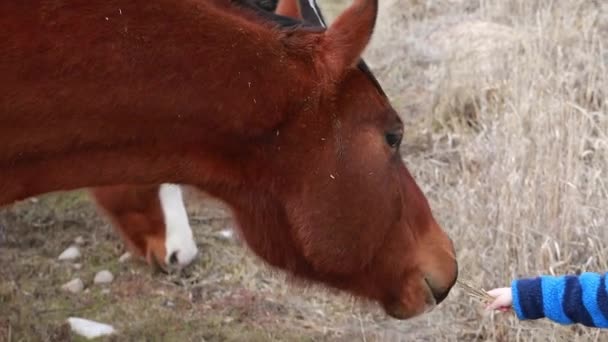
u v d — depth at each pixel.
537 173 4.81
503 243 4.71
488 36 6.64
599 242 4.57
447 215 5.04
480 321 4.63
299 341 4.67
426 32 7.28
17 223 5.45
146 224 4.98
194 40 3.59
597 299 3.86
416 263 3.93
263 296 4.93
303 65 3.66
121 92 3.56
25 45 3.48
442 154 5.65
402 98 6.41
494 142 5.33
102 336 4.73
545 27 6.11
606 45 6.02
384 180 3.78
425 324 4.69
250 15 3.70
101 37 3.52
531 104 5.30
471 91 5.94
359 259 3.84
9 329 4.71
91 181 3.68
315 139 3.69
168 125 3.63
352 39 3.63
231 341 4.69
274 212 3.79
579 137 5.04
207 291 4.98
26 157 3.60
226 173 3.73
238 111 3.64
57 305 4.93
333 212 3.75
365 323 4.74
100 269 5.15
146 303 4.93
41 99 3.52
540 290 3.94
